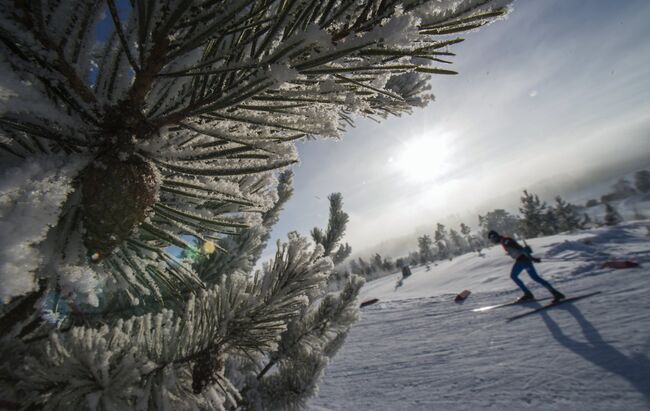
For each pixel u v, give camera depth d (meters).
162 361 0.96
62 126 0.63
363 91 0.76
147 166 0.70
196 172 0.71
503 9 0.60
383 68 0.68
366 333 10.72
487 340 6.69
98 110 0.64
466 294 12.40
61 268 0.68
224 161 0.78
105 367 0.72
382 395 5.51
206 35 0.56
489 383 4.76
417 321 10.56
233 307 1.09
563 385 4.05
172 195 0.95
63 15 0.56
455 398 4.66
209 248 1.14
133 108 0.65
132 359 0.77
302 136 0.79
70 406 0.73
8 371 0.78
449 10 0.59
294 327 2.42
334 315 2.45
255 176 1.10
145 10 0.53
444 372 5.73
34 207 0.48
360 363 7.64
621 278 8.45
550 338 5.70
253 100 0.71
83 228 0.69
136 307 1.63
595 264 10.79
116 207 0.63
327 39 0.56
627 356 4.26
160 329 1.01
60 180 0.55
